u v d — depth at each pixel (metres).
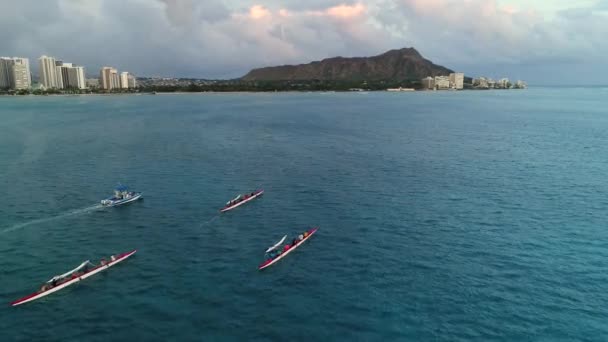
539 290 53.06
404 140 162.12
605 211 79.69
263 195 91.31
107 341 44.12
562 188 94.25
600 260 60.56
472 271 57.72
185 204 85.69
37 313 48.97
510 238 68.06
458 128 197.75
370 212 80.31
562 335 45.00
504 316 48.00
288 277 56.50
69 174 108.62
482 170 111.31
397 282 55.00
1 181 101.56
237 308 49.53
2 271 58.53
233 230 72.56
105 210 82.19
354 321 47.06
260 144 154.25
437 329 45.75
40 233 71.50
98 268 58.06
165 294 52.56
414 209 81.56
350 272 57.69
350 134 179.00
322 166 117.69
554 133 179.50
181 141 160.38
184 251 64.50
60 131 186.38
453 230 71.44
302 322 46.88
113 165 118.88
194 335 44.84
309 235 69.38
